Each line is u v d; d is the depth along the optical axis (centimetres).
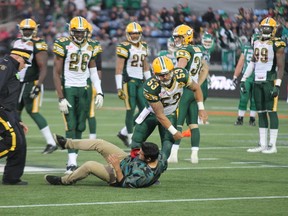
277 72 2361
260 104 2375
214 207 1435
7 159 1673
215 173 1898
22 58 1653
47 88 5184
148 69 2505
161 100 1744
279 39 2345
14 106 1652
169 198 1525
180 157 2233
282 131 3030
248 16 4484
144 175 1625
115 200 1493
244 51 3080
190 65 2091
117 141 2645
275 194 1588
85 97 1997
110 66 4962
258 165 2059
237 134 2897
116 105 4172
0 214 1352
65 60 1970
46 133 2353
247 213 1380
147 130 1808
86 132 2939
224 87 4591
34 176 1828
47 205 1438
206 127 3155
